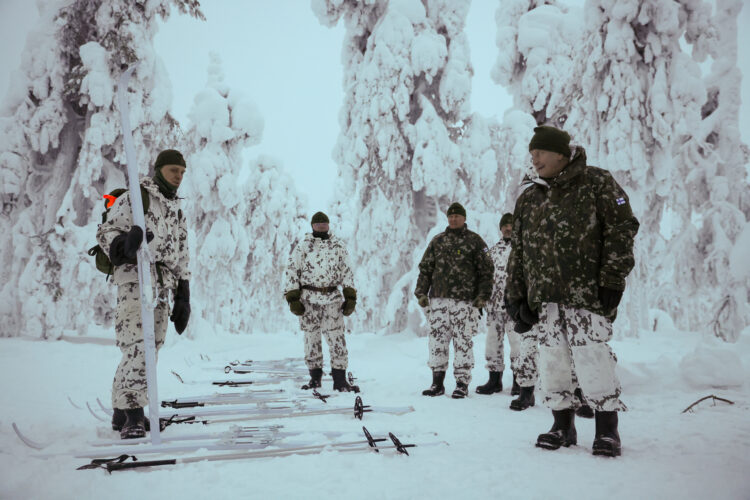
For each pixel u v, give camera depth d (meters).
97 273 10.55
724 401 3.90
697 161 12.05
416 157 11.50
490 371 5.07
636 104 9.67
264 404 3.95
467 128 12.24
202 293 14.19
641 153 9.64
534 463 2.19
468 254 4.80
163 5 11.25
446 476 1.99
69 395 4.22
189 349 9.84
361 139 12.01
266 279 23.95
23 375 5.36
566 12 13.40
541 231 2.66
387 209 12.00
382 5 12.45
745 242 8.45
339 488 1.84
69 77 11.08
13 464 2.19
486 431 2.98
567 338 2.64
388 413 3.60
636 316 11.12
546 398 2.64
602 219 2.53
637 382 4.61
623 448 2.50
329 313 5.05
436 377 4.79
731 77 11.78
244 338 12.98
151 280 2.98
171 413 3.54
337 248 5.11
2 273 10.56
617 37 9.77
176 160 3.21
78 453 2.38
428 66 11.58
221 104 14.11
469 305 4.79
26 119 10.72
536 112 12.91
